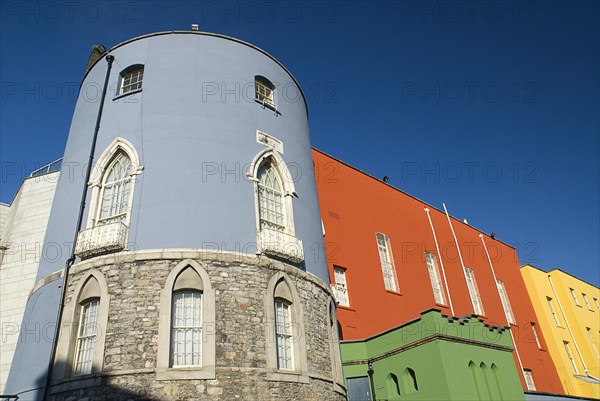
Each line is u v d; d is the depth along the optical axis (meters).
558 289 40.91
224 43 17.83
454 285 30.55
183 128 15.59
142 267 13.25
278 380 12.94
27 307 14.90
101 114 16.83
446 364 15.62
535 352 34.75
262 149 16.69
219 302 13.13
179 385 11.78
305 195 17.70
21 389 13.08
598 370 37.56
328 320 15.84
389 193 29.72
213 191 14.80
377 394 17.28
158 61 16.95
